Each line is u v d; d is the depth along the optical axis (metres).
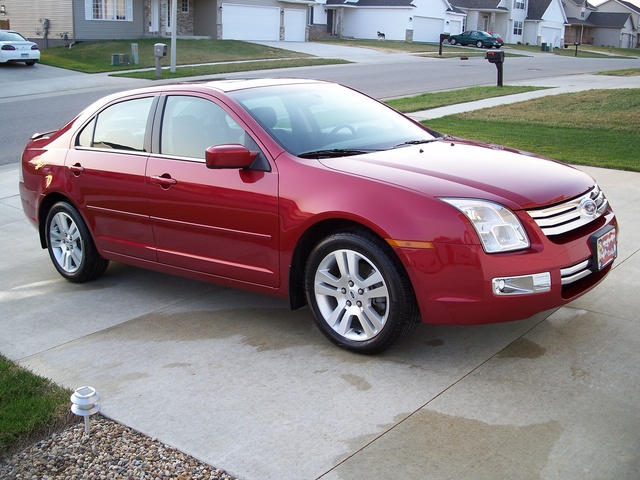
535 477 2.97
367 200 3.97
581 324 4.52
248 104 4.77
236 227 4.55
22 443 3.42
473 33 53.06
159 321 4.96
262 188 4.39
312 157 4.41
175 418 3.61
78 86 24.25
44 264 6.53
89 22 37.47
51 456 3.30
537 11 66.12
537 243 3.84
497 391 3.71
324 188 4.15
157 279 5.94
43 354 4.49
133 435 3.47
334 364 4.14
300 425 3.48
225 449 3.31
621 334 4.35
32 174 5.98
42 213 6.04
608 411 3.47
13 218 8.27
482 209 3.79
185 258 4.96
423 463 3.11
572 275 3.98
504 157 4.60
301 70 29.52
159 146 5.06
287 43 44.66
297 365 4.15
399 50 43.59
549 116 14.25
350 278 4.16
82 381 4.08
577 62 39.28
